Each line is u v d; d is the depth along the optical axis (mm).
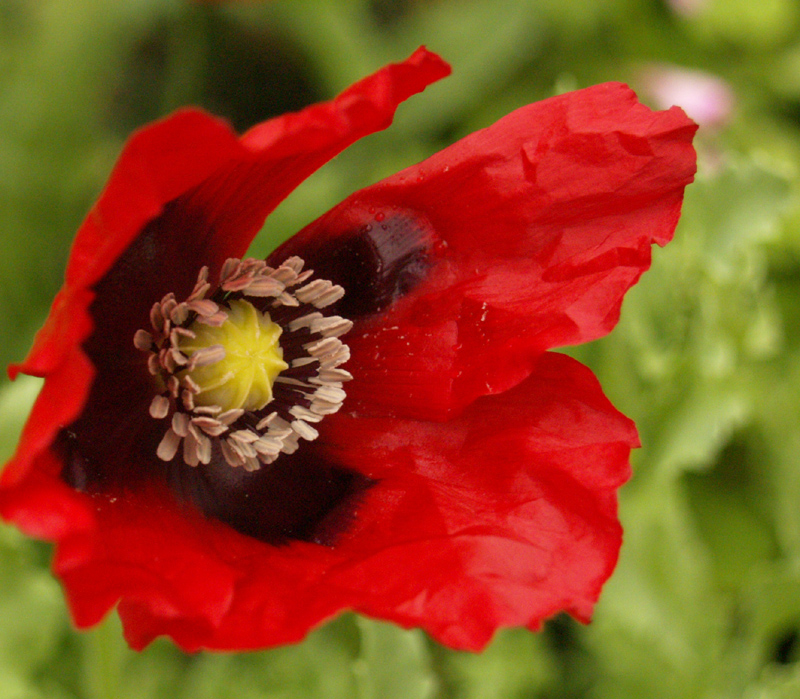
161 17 618
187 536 394
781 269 536
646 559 495
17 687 464
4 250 523
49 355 364
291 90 666
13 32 546
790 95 616
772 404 515
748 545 516
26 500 359
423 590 385
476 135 410
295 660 478
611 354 486
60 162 535
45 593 467
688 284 485
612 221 407
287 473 415
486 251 412
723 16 605
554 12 614
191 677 479
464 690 485
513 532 396
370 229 418
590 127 405
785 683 484
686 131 403
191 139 368
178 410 410
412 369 415
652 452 489
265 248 516
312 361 419
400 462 412
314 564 398
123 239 365
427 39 626
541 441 406
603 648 496
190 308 408
